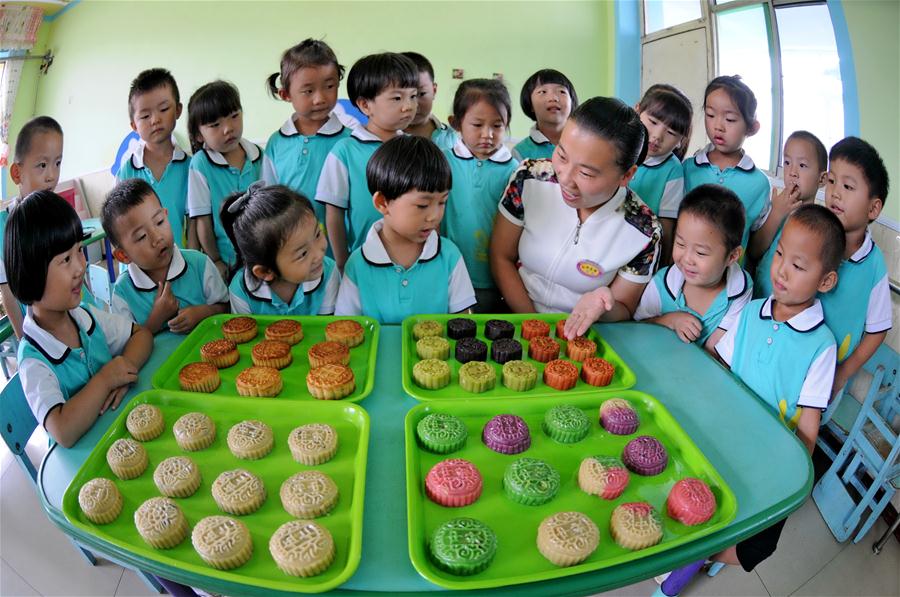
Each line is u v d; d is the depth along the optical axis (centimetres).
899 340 144
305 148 189
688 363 116
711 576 149
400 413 98
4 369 216
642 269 132
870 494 149
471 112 155
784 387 113
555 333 125
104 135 415
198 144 198
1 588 140
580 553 71
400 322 133
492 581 67
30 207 88
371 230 131
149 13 396
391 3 406
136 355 110
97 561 148
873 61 147
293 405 96
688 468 88
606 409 97
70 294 95
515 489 81
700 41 322
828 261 104
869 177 113
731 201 118
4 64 383
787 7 223
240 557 71
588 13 416
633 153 107
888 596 144
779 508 80
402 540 74
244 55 409
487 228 168
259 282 129
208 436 90
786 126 225
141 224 123
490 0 410
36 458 186
